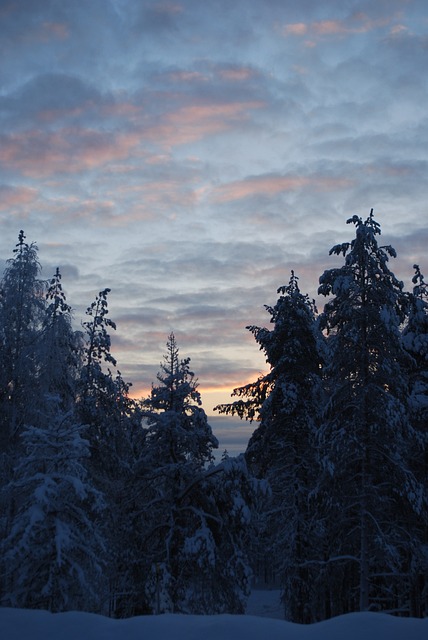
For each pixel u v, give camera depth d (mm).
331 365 21734
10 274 24469
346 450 21016
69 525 17156
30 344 23891
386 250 22094
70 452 18016
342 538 22109
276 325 26406
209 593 20969
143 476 22594
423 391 25453
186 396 23938
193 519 22078
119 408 26031
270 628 8375
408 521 22688
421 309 26594
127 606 21266
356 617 8523
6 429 23406
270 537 25406
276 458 26141
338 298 22016
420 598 26281
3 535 19125
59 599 16641
